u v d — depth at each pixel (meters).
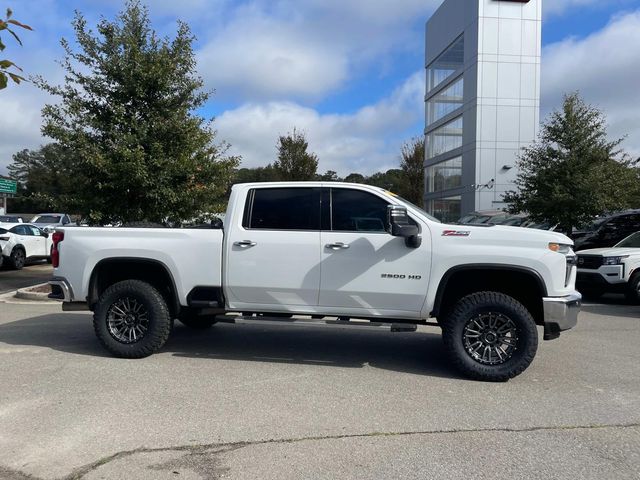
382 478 3.62
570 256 5.96
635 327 9.13
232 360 6.59
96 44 11.97
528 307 6.26
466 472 3.71
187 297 6.46
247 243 6.25
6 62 2.73
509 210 19.16
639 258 11.84
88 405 4.93
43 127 11.58
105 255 6.57
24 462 3.80
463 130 36.41
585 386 5.68
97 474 3.64
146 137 11.82
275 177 37.72
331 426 4.50
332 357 6.81
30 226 19.06
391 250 5.98
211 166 12.60
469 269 5.86
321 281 6.12
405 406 5.01
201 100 12.75
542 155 17.69
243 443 4.15
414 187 50.88
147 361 6.48
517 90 34.31
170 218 12.72
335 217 6.18
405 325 6.07
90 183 12.00
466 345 5.86
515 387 5.63
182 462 3.82
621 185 17.03
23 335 7.88
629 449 4.10
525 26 34.19
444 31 40.12
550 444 4.18
